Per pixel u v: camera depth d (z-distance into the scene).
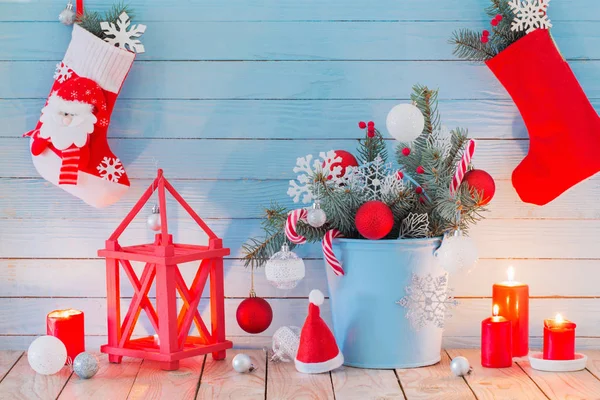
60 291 1.99
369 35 1.95
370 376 1.72
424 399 1.57
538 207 1.98
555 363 1.75
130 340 1.89
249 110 1.96
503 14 1.89
